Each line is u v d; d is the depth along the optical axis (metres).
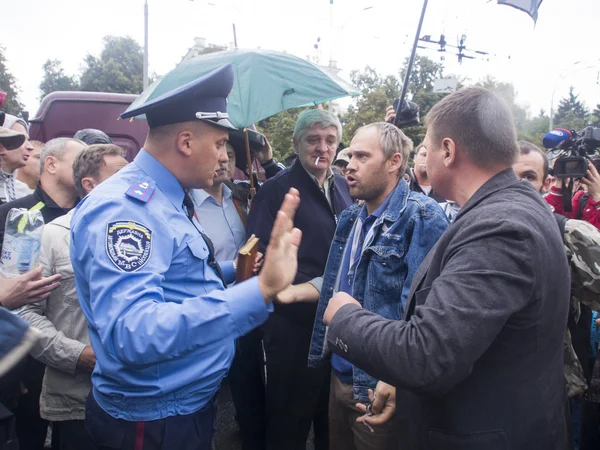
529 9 2.26
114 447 1.40
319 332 2.20
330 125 2.63
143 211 1.34
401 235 1.88
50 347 1.92
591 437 2.11
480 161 1.29
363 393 1.87
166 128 1.45
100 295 1.20
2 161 2.96
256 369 2.81
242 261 1.55
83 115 4.82
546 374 1.20
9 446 1.14
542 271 1.11
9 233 1.86
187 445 1.44
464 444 1.17
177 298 1.40
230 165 2.98
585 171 2.36
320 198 2.70
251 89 2.67
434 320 1.09
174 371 1.39
